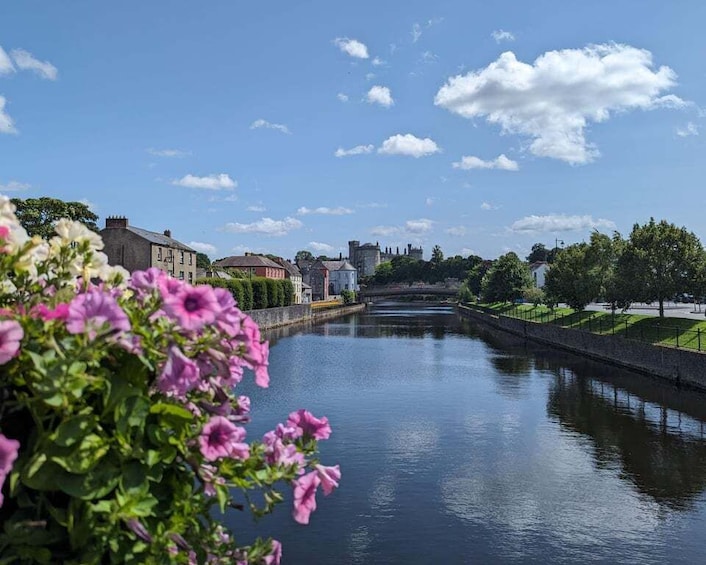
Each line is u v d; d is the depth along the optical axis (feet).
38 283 9.34
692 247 128.06
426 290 507.30
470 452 58.08
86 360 7.45
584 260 173.68
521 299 318.86
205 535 8.91
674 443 61.46
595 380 103.30
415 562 35.14
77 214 193.67
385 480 49.52
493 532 39.45
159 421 8.22
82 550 7.54
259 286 252.42
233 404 10.30
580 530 40.09
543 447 60.08
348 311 416.87
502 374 111.96
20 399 7.33
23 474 7.06
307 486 9.40
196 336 8.73
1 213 8.89
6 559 7.23
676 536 39.29
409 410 77.77
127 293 9.72
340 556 35.63
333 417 73.46
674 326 119.44
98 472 7.43
